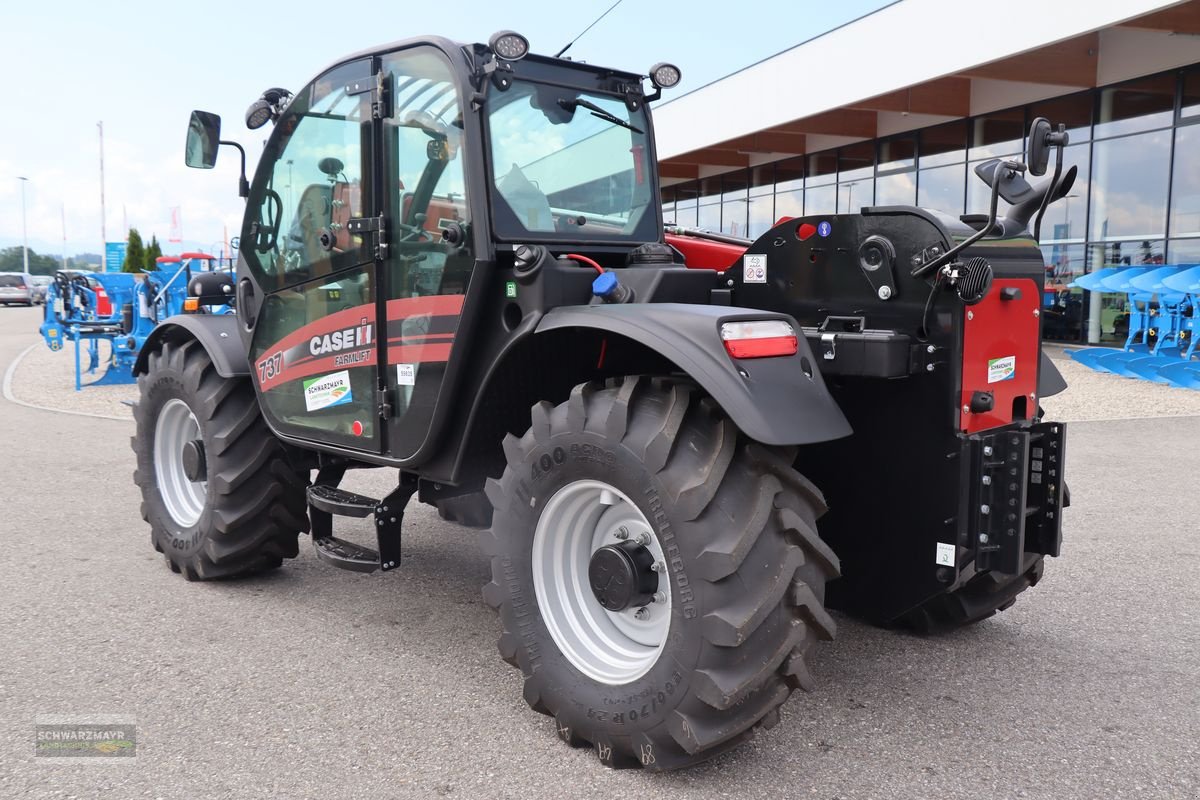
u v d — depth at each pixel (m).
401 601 3.76
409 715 2.72
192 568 3.93
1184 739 2.57
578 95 3.18
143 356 4.29
